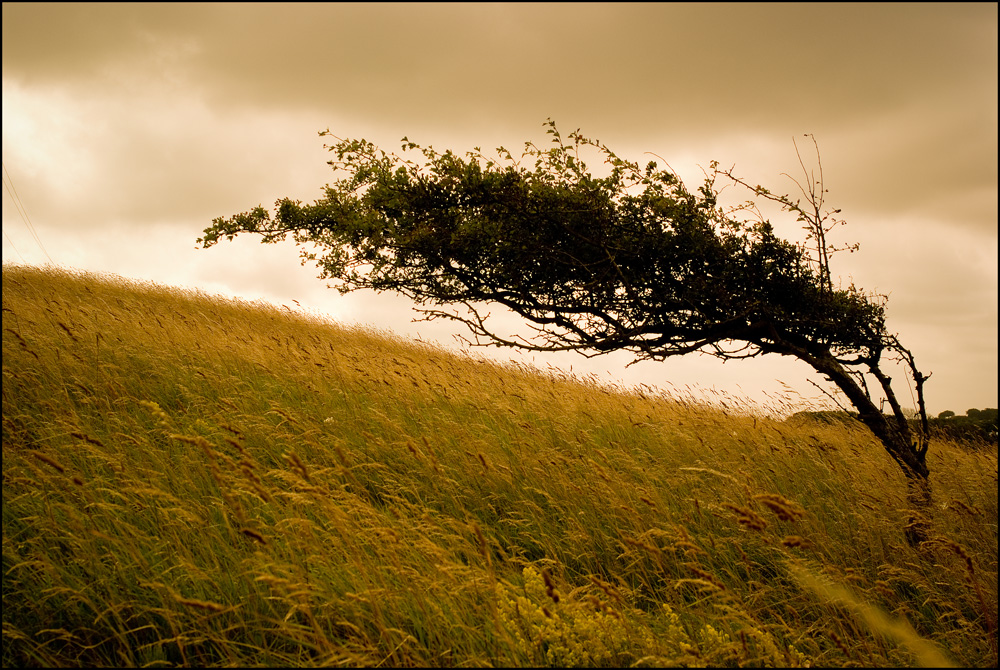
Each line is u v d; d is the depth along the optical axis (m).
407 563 3.92
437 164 4.81
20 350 6.36
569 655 3.29
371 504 4.96
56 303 8.86
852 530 4.90
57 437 5.11
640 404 8.45
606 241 4.73
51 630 3.22
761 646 3.45
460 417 6.86
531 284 5.09
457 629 3.52
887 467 5.86
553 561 4.39
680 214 4.63
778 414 7.95
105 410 5.82
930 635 3.91
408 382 7.68
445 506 5.05
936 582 4.23
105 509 4.13
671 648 3.50
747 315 4.76
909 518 4.63
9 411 5.47
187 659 3.35
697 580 3.52
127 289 13.84
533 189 4.71
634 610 3.78
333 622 3.56
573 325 5.04
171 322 9.11
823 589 3.84
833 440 6.77
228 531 4.20
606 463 5.80
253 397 6.66
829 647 3.67
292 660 3.29
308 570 3.85
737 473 5.48
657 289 4.85
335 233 5.32
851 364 4.97
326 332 12.68
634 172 4.67
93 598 3.59
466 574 3.81
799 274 4.82
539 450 5.98
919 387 4.79
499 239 4.81
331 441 5.72
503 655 3.35
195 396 6.40
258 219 5.64
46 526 3.93
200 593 3.58
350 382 7.39
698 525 4.91
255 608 3.50
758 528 3.38
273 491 4.52
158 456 5.09
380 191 4.89
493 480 5.33
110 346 7.36
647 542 4.23
